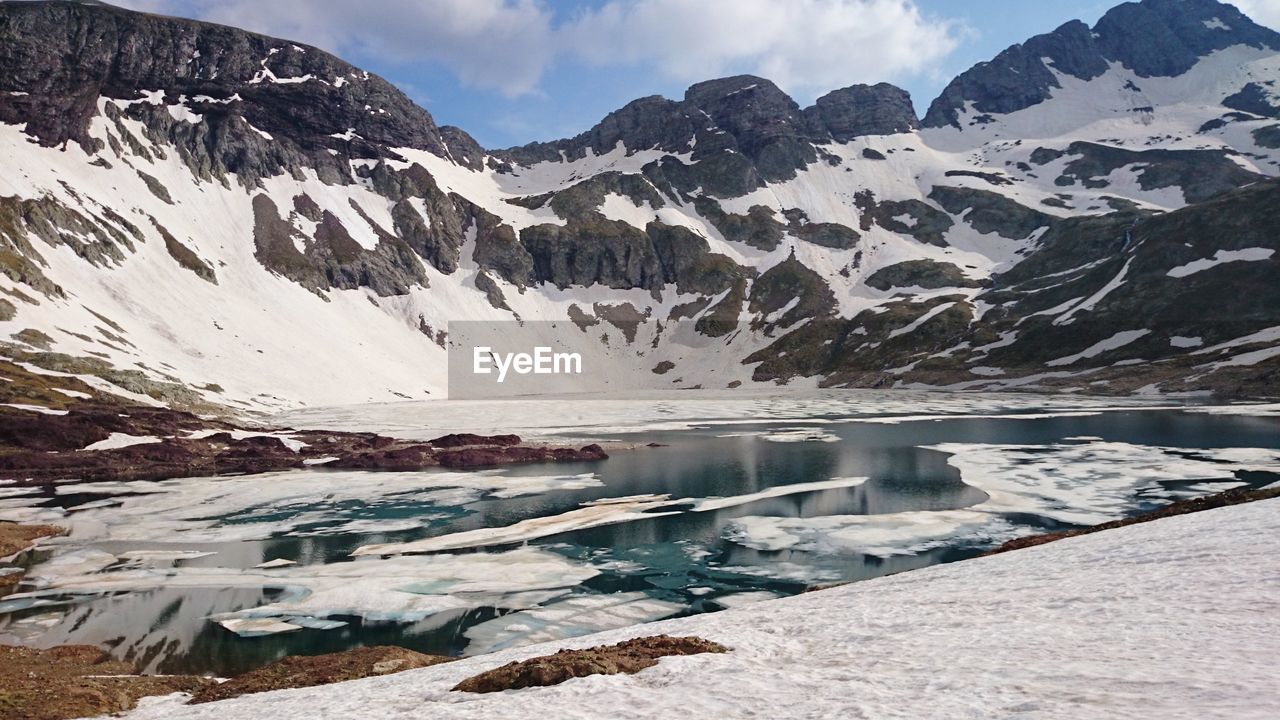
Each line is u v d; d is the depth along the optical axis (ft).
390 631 103.40
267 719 53.57
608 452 289.12
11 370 321.11
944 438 305.73
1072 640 45.78
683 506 183.93
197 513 181.78
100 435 271.90
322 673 80.69
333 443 306.14
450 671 69.31
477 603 114.83
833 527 157.58
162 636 102.17
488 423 409.49
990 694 35.76
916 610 65.87
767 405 516.32
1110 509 163.32
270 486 218.18
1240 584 55.16
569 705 42.88
